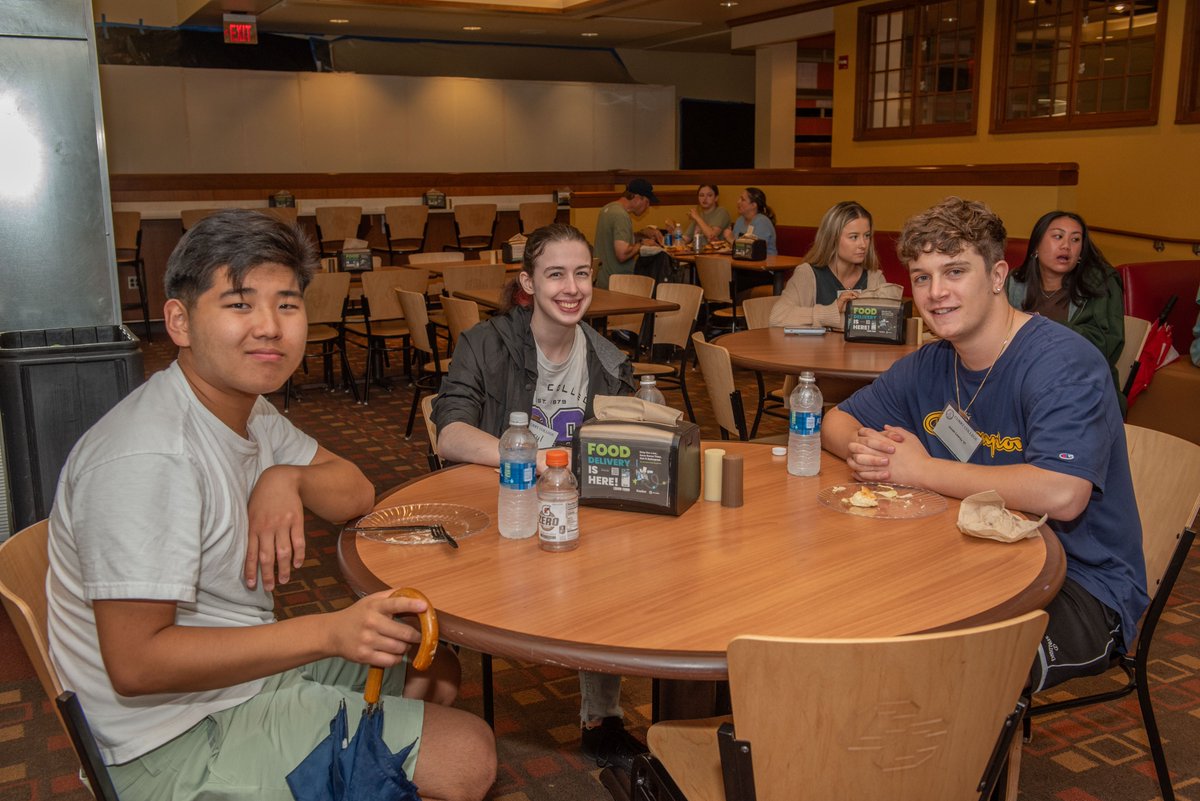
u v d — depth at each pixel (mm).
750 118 15547
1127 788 2291
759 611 1430
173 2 11594
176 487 1326
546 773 2381
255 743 1425
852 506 1898
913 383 2236
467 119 13188
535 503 1770
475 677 2867
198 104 11578
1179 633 3100
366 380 6387
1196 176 7426
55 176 3688
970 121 9148
